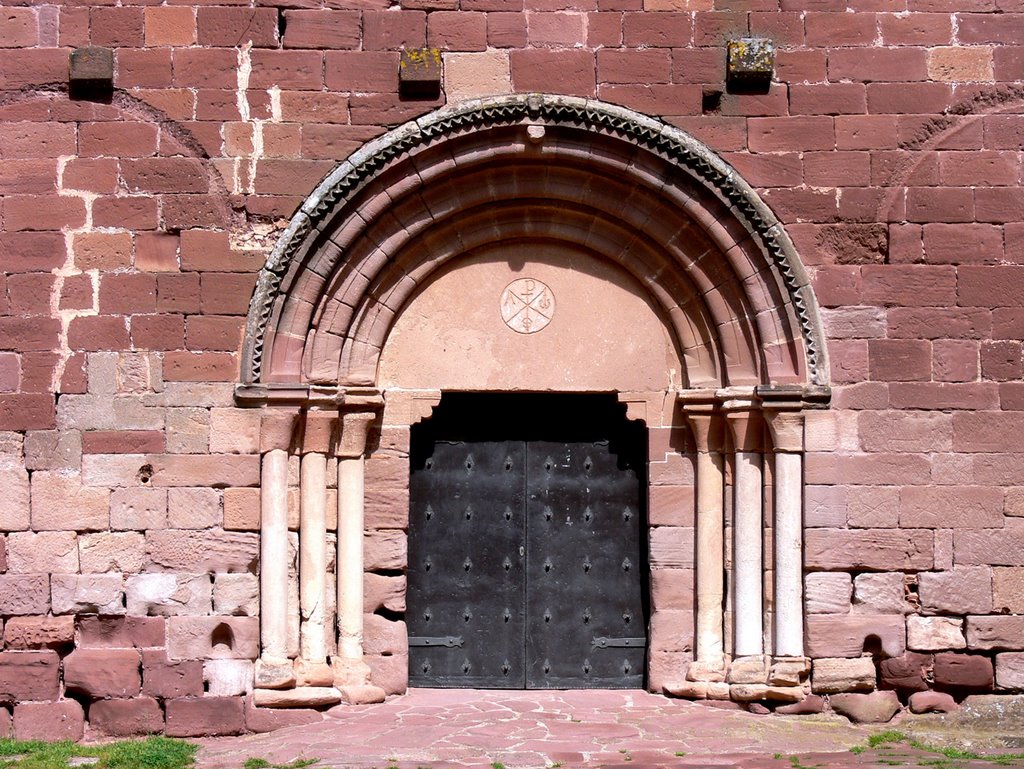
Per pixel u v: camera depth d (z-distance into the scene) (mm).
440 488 12406
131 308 11500
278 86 11719
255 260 11594
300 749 10141
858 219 11844
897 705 11547
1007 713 11430
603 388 12219
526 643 12305
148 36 11719
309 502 11586
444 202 11867
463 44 11852
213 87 11695
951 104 11930
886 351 11750
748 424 11805
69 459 11359
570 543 12406
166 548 11328
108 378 11438
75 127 11633
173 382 11461
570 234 12188
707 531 11953
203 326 11516
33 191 11570
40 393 11391
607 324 12258
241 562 11352
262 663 11242
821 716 11414
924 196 11875
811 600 11547
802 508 11648
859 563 11570
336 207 11555
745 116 11898
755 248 11734
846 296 11789
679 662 11984
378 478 11992
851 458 11664
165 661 11219
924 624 11578
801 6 12000
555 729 10664
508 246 12289
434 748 10055
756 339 11844
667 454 12156
